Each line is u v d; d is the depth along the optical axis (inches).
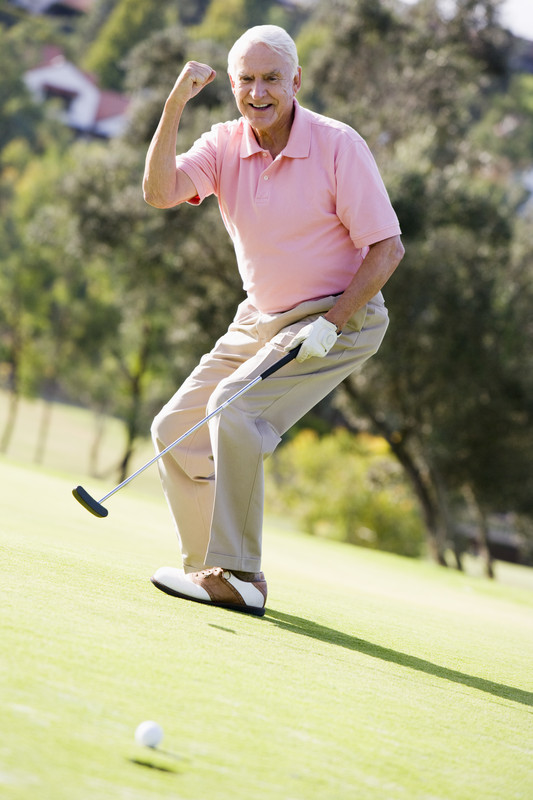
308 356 129.3
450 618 177.2
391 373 693.3
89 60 3139.8
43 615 89.4
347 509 1054.4
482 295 715.4
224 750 63.7
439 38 862.5
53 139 2242.9
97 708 66.0
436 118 857.5
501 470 757.9
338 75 860.6
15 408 1342.3
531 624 203.8
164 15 3189.0
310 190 131.3
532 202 893.8
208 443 140.1
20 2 3720.5
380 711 83.7
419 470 849.5
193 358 802.8
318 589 180.2
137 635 90.5
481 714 92.4
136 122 829.8
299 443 1117.7
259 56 127.7
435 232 714.8
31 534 158.6
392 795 62.1
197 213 717.3
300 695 82.6
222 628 106.3
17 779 51.5
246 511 128.4
